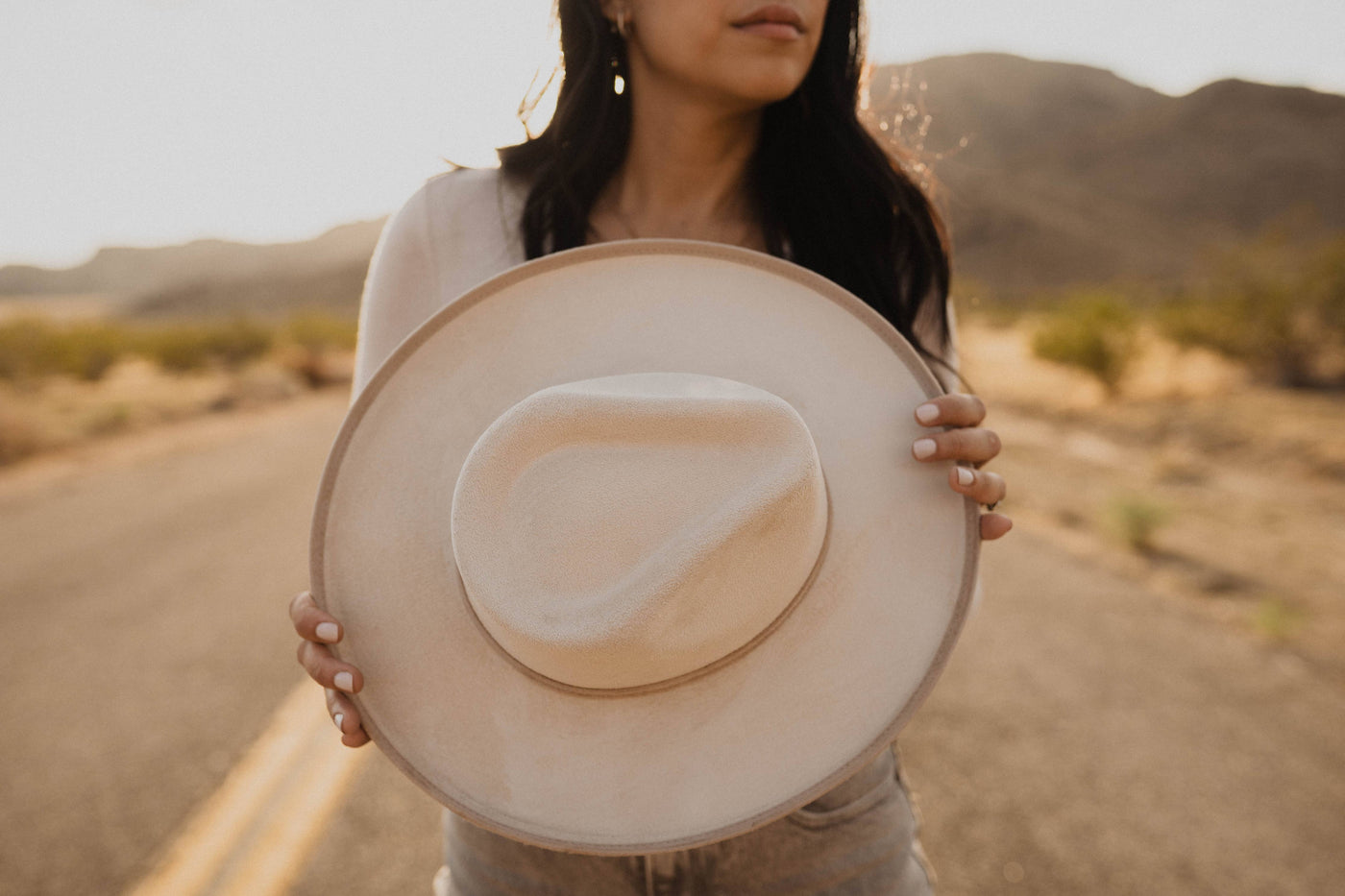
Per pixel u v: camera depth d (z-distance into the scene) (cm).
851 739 108
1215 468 1055
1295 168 12325
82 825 322
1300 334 1533
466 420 116
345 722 107
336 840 308
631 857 123
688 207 142
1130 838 296
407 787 343
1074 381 1853
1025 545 711
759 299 119
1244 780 333
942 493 114
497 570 106
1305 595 561
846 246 141
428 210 134
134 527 882
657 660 106
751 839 123
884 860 127
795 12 118
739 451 108
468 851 130
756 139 141
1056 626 508
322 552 111
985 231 10338
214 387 2898
